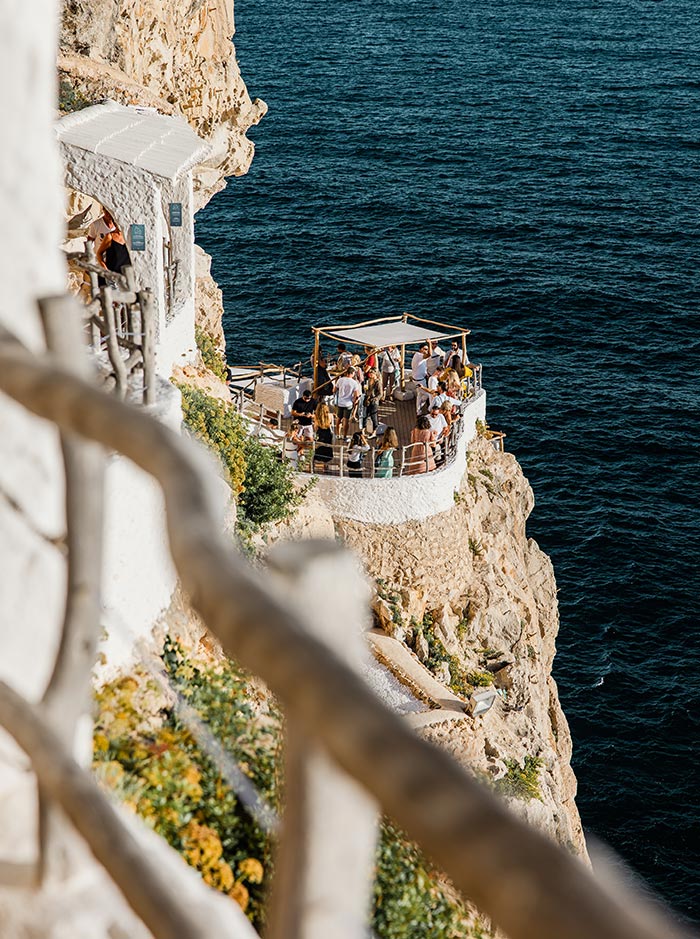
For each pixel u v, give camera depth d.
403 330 31.52
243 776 10.52
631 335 61.44
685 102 116.56
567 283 67.62
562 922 1.12
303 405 28.70
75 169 20.62
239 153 35.44
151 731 10.87
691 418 52.97
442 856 1.22
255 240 72.56
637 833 33.28
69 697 3.79
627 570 43.22
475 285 67.31
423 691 23.89
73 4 26.81
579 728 36.44
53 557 4.29
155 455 2.34
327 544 1.90
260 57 134.75
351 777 1.38
